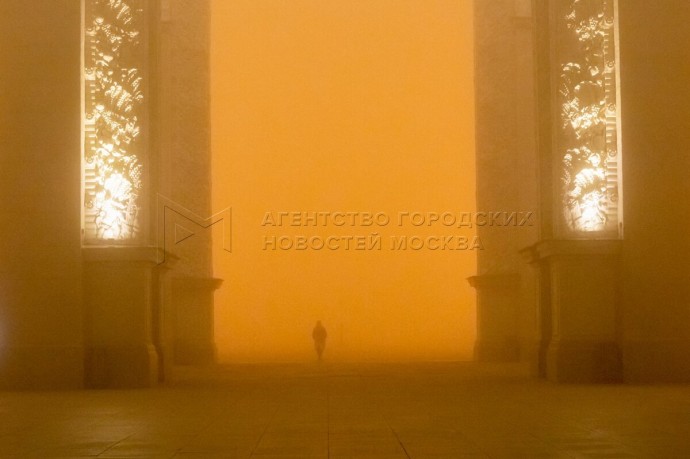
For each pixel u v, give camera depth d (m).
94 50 18.08
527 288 27.38
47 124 17.53
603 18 18.56
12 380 17.11
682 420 11.00
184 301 28.41
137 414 12.39
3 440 9.73
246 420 11.52
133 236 17.94
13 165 17.47
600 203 18.30
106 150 17.95
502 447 8.87
